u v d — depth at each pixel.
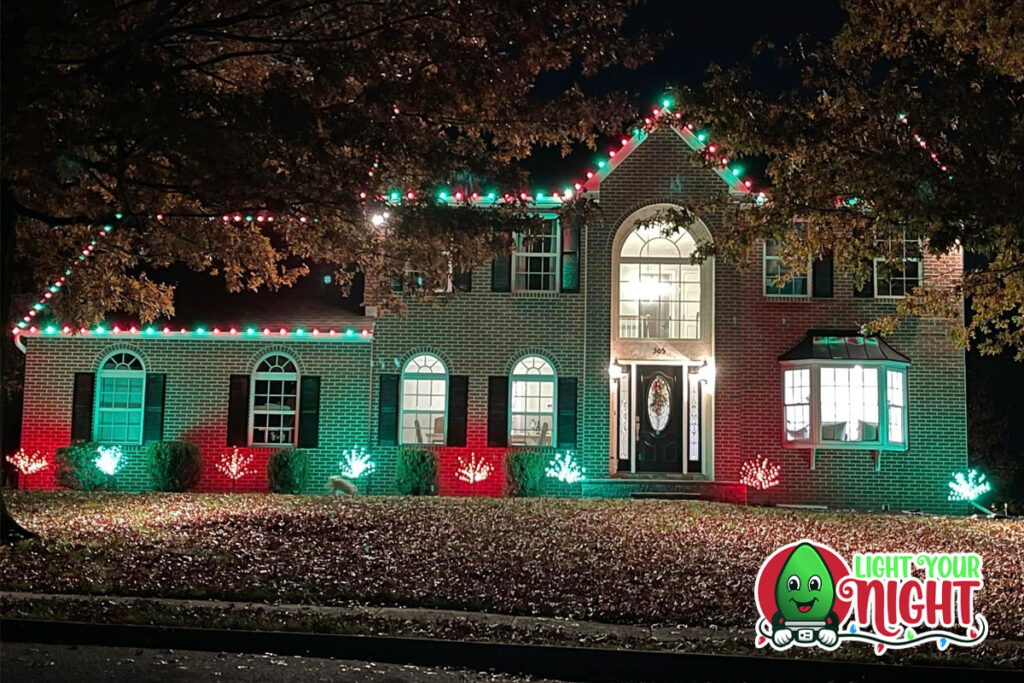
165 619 11.95
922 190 16.33
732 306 26.56
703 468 26.78
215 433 26.86
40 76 13.66
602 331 26.59
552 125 17.80
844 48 17.62
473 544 17.19
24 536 16.75
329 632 11.81
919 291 20.03
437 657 11.11
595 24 17.16
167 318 27.42
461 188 19.62
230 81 17.67
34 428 27.02
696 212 18.78
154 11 15.03
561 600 13.96
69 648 11.09
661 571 15.65
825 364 25.97
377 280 21.61
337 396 26.86
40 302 26.31
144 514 19.67
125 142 15.34
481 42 17.14
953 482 26.23
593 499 23.55
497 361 26.77
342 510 20.09
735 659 10.86
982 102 16.45
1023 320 19.70
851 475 26.33
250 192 16.12
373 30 16.30
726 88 17.48
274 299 28.83
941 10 16.69
